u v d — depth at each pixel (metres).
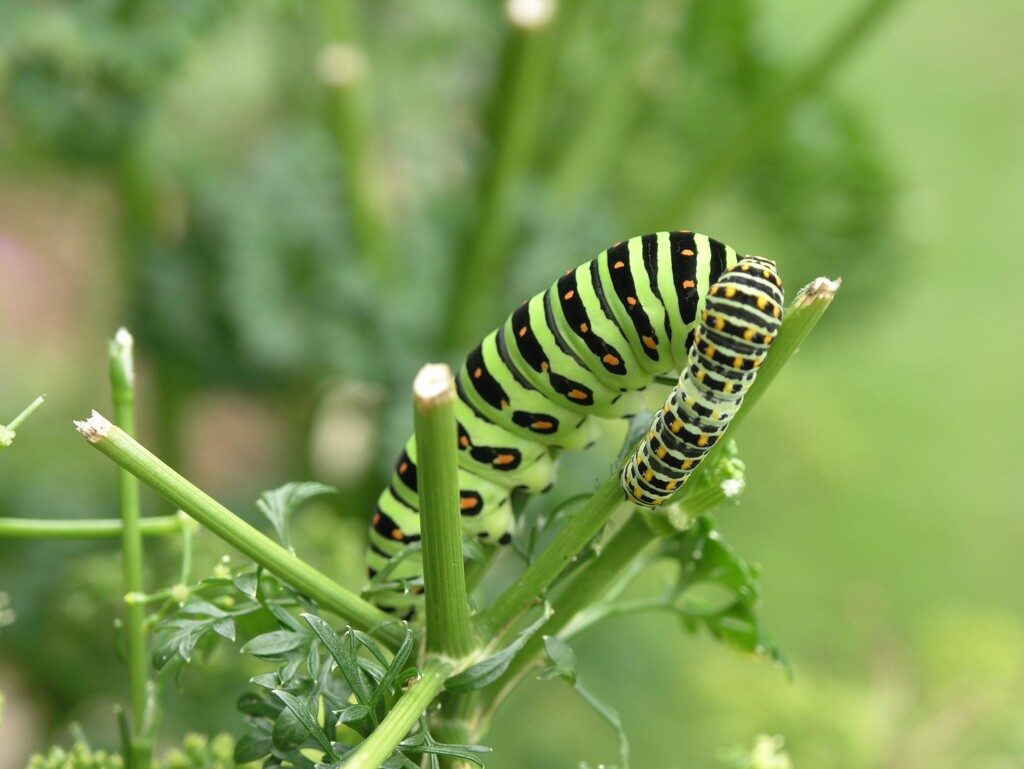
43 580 0.35
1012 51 0.81
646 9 0.37
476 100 0.41
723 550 0.16
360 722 0.14
